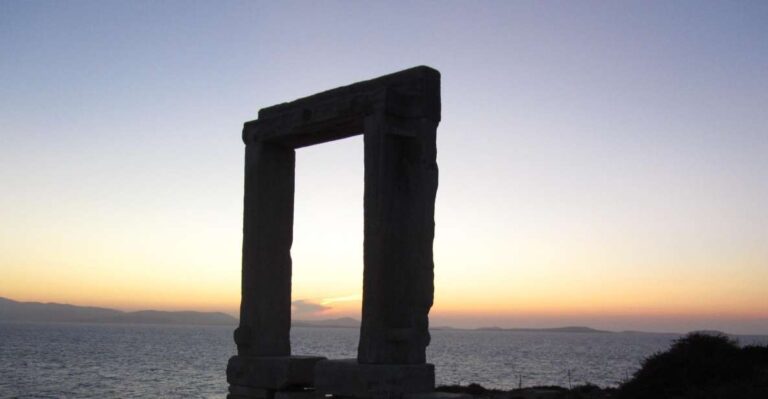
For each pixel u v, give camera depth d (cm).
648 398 2877
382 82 1428
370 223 1342
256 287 1573
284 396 1460
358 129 1510
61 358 10131
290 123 1545
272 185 1627
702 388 2708
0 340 16250
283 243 1633
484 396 3719
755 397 2359
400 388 1274
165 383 6400
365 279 1336
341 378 1330
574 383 6650
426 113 1364
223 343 17700
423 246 1338
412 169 1370
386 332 1321
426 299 1330
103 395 5275
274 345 1583
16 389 5716
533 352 15950
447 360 11650
